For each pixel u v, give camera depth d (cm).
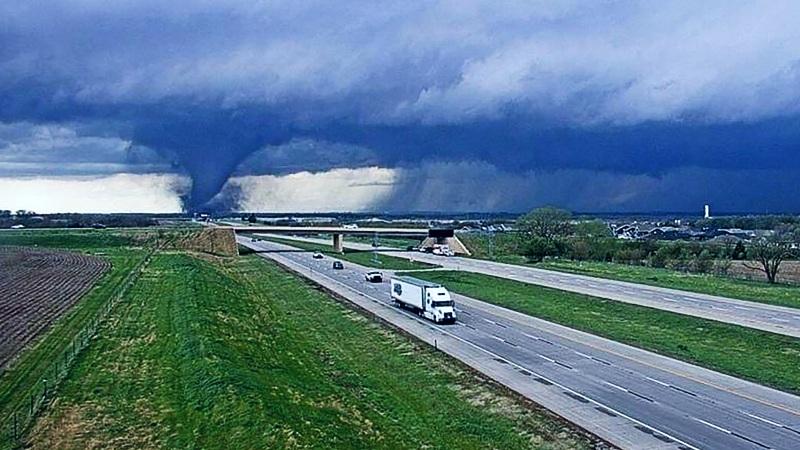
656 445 3866
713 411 4462
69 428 3841
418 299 8238
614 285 10588
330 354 6384
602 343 6606
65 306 7925
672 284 10725
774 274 11862
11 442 3641
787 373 5388
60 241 18200
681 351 6191
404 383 5359
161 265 11950
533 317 8094
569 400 4744
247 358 5362
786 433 4044
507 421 4372
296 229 19662
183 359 5106
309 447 3438
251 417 3759
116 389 4494
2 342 6000
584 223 19512
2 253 15400
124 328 6372
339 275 12988
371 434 4034
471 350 6338
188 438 3659
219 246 18338
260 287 11231
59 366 5062
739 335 6681
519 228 19612
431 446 3934
